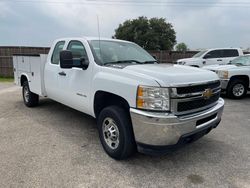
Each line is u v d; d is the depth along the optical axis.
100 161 3.35
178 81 2.87
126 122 3.15
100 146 3.88
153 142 2.85
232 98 8.48
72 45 4.46
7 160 3.32
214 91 3.46
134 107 2.96
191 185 2.81
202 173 3.09
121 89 3.13
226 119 5.64
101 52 3.96
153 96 2.80
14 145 3.86
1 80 15.20
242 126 5.10
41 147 3.79
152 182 2.86
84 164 3.25
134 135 3.01
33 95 6.28
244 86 8.43
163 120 2.75
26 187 2.69
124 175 3.00
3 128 4.71
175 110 2.84
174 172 3.11
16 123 5.06
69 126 4.90
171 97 2.79
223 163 3.37
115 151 3.34
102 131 3.58
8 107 6.54
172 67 3.58
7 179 2.84
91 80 3.75
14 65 6.85
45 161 3.31
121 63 3.88
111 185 2.78
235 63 9.41
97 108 3.80
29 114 5.79
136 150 3.32
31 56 5.66
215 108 3.45
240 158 3.54
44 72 5.25
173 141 2.84
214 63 13.31
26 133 4.44
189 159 3.48
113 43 4.43
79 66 3.84
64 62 3.70
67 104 4.65
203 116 3.12
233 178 2.97
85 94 3.94
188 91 2.95
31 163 3.24
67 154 3.55
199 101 3.14
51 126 4.89
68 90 4.41
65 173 3.00
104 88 3.43
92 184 2.78
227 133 4.64
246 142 4.18
